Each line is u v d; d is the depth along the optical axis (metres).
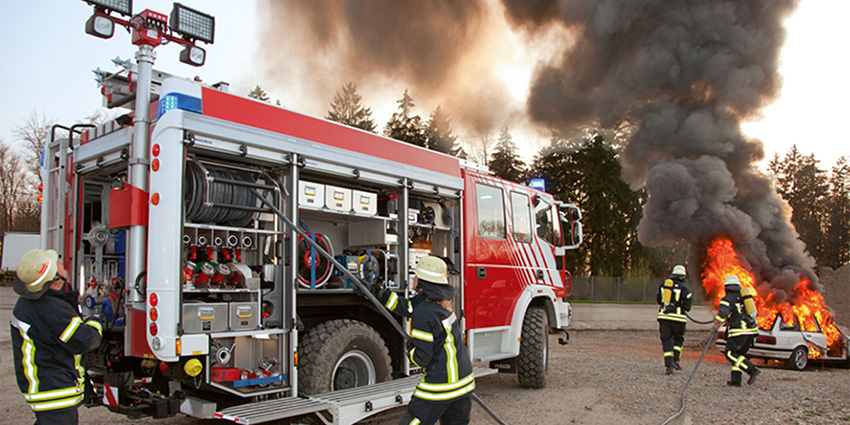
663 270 38.38
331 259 4.26
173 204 3.81
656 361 10.21
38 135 29.05
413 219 5.77
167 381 4.23
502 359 7.22
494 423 5.48
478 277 6.38
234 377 4.08
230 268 4.32
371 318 5.43
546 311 7.82
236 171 4.39
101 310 4.47
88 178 4.86
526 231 7.46
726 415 5.93
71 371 3.24
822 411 6.12
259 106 4.39
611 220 35.34
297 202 4.55
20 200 31.00
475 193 6.55
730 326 7.71
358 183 5.33
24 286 3.08
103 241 4.55
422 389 3.45
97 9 4.26
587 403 6.42
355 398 4.41
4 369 8.09
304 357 4.61
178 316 3.77
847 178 53.62
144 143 4.08
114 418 5.47
